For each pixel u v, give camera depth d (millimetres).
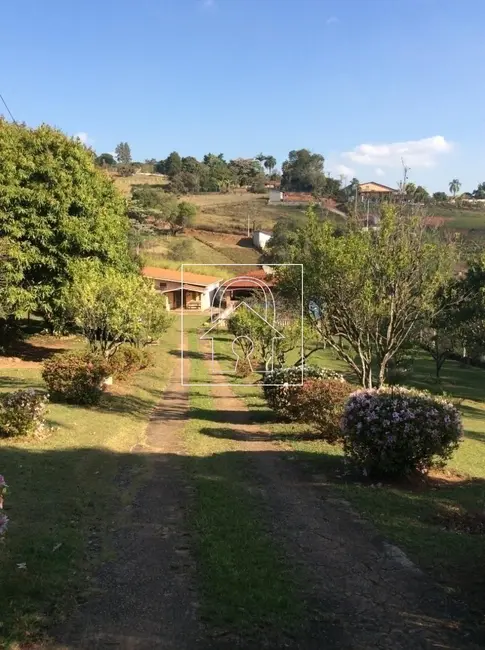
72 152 22312
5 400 9469
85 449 9109
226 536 5379
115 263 23875
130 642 3398
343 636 3592
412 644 3531
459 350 33250
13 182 20438
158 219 75562
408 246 11242
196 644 3408
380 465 7820
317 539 5469
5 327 23281
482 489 7629
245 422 13359
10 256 19156
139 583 4273
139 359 19906
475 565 4820
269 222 78375
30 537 5000
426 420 7711
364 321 11453
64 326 22984
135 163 141250
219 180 116188
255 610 3854
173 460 9195
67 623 3590
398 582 4457
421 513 6414
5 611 3596
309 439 11312
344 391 11047
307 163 112562
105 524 5742
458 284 16297
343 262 11086
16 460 7902
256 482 7875
